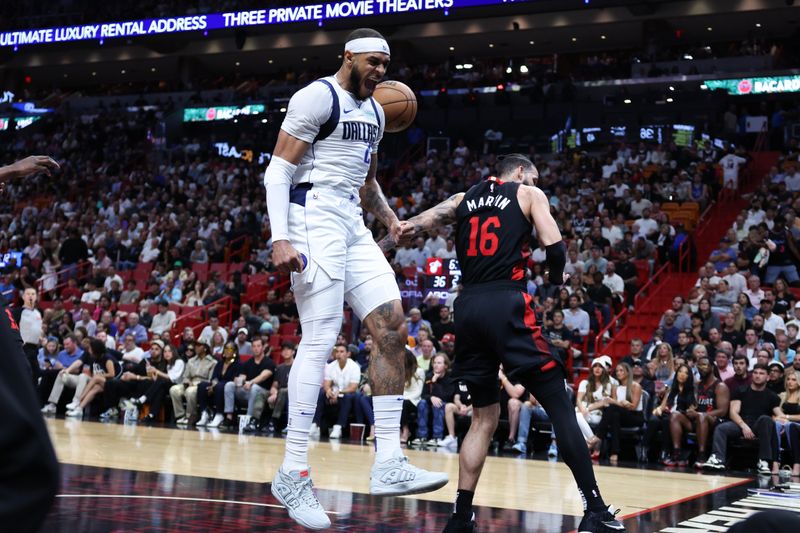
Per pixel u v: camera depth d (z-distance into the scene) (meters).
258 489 5.93
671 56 26.55
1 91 33.84
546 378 4.02
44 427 0.95
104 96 33.34
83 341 14.40
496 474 8.00
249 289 17.34
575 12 26.38
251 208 21.69
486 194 4.23
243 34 26.86
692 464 10.43
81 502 4.95
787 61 26.16
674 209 18.17
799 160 19.14
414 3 23.34
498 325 4.02
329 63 31.58
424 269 15.77
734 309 12.03
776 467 9.56
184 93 31.06
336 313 3.80
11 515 0.91
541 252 15.29
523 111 24.69
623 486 7.41
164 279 17.92
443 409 11.35
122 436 10.16
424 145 24.92
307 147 3.77
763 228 14.57
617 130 22.92
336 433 11.98
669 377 10.96
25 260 20.38
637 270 15.38
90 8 30.69
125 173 27.75
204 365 13.57
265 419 13.10
